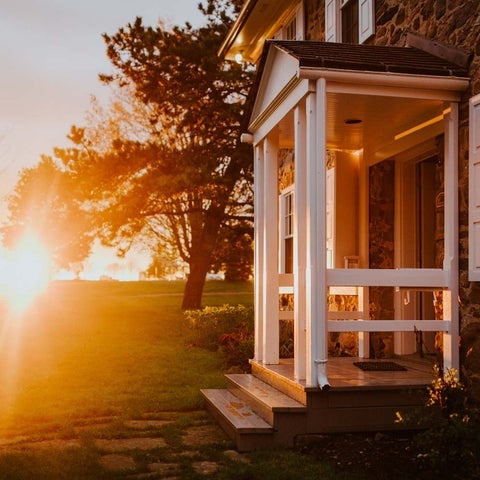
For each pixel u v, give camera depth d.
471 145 6.38
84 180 18.75
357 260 9.59
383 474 5.18
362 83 6.55
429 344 9.12
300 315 6.88
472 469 4.83
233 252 29.58
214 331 13.87
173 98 18.25
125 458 5.82
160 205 19.67
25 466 5.41
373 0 9.18
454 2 6.98
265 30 14.46
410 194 9.34
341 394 6.31
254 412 6.93
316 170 6.48
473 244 6.30
